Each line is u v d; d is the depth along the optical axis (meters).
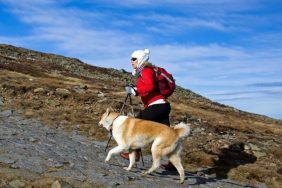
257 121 41.88
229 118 35.50
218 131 23.61
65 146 13.88
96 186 9.85
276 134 29.50
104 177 10.54
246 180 14.02
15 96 23.61
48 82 31.64
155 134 11.00
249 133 25.88
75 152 13.08
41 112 20.14
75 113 21.09
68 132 17.30
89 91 30.39
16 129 15.23
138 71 11.61
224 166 15.29
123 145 11.33
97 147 15.23
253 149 18.72
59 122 18.70
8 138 13.15
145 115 11.69
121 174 11.11
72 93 26.31
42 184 9.45
